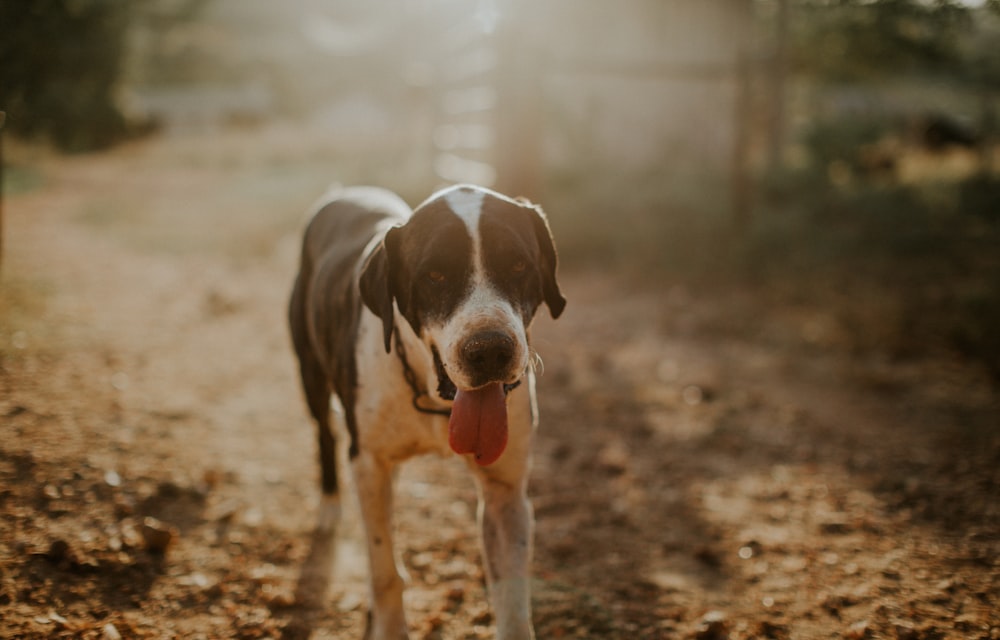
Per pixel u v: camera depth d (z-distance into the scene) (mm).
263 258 10539
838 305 7688
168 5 67500
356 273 3230
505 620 2686
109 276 8938
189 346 6570
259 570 3510
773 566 3682
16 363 5379
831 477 4551
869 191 12312
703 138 15109
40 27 11305
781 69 14617
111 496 3869
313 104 66812
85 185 19344
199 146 34312
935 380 6047
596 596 3438
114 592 3205
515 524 2881
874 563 3646
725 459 4836
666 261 9297
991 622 3174
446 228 2475
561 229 9883
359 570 3627
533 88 9320
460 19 14562
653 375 6277
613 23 14930
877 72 15062
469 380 2326
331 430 3996
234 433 4918
